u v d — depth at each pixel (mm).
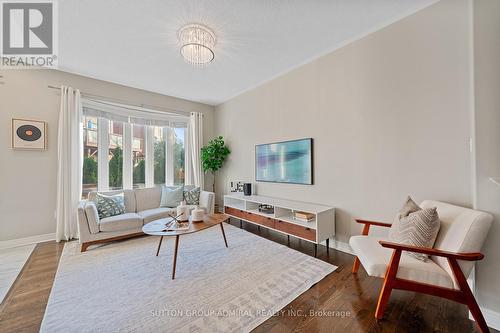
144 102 4000
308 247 2758
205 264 2281
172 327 1406
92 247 2754
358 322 1445
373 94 2350
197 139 4637
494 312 1432
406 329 1381
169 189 3848
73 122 3146
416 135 2057
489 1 1480
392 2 1914
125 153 3871
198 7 1917
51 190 3088
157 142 4301
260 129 3818
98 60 2861
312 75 2947
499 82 1441
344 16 2080
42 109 3031
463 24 1796
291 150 3250
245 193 3816
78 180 3186
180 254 2537
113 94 3637
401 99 2146
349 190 2580
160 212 3256
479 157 1512
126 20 2080
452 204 1850
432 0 1909
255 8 1940
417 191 2055
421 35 2014
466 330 1370
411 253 1562
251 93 3979
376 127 2332
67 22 2109
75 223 3121
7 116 2811
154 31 2256
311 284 1896
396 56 2174
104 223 2730
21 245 2844
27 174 2932
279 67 3135
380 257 1585
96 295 1749
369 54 2371
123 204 3234
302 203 3020
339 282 1928
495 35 1457
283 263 2301
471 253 1310
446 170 1889
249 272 2109
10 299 1695
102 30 2234
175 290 1815
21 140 2883
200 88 3945
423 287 1396
